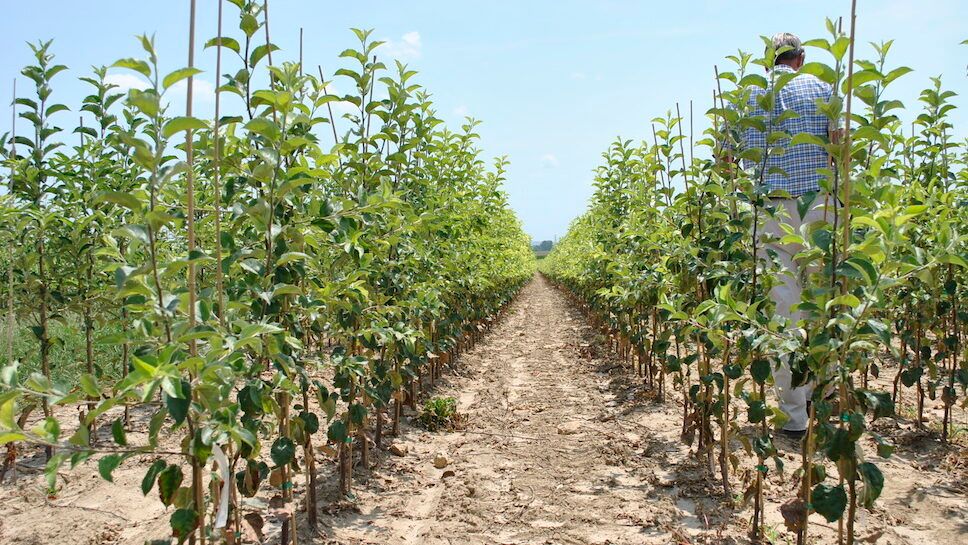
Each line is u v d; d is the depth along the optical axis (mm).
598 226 9906
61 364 7426
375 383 4637
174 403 1908
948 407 4957
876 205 2717
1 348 7109
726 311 2957
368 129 4660
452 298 7770
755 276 3713
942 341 4996
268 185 2779
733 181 3959
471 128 7730
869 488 2445
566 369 9500
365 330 3707
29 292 4809
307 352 3457
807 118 4746
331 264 3721
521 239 20312
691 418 4527
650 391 6965
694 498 4160
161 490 2127
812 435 2801
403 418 6387
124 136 2002
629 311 7371
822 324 2604
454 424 6188
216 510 2424
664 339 5121
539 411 6852
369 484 4562
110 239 2373
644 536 3711
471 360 10289
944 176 5426
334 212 3092
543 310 21609
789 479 4328
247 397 2588
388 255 5129
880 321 2434
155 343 2211
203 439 2047
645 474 4688
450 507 4191
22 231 4492
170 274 2217
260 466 2844
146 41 1983
